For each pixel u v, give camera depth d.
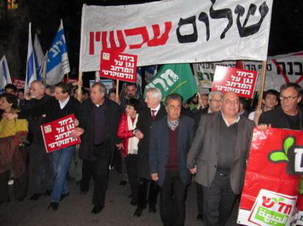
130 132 5.20
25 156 5.63
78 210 5.35
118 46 6.97
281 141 3.59
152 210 5.33
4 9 17.16
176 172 4.24
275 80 9.14
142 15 6.62
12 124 5.43
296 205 3.64
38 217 5.04
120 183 6.84
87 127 5.26
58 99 5.43
